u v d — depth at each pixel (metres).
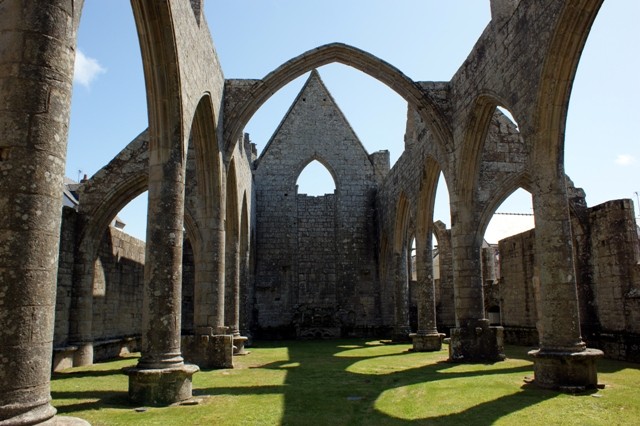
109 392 9.37
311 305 27.58
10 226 4.33
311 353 17.81
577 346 8.67
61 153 4.71
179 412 7.52
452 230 14.44
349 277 27.95
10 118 4.45
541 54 9.56
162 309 8.61
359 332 27.31
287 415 7.39
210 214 13.82
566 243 9.07
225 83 14.80
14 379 4.18
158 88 9.30
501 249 21.89
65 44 4.78
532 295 19.17
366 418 7.23
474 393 8.55
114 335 17.59
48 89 4.61
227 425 6.74
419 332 18.53
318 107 29.50
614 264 14.73
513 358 14.13
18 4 4.61
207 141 13.45
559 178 9.32
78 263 14.80
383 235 26.86
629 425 6.34
